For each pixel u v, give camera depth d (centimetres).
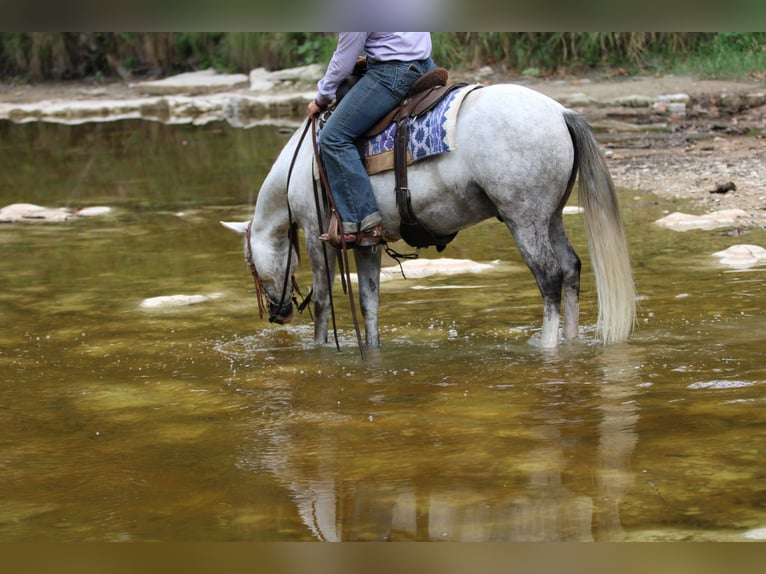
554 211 588
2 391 575
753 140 1293
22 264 917
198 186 1298
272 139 1638
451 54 1900
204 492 421
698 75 1723
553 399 514
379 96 587
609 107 1572
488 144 563
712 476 407
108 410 537
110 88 2244
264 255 667
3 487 435
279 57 2198
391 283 802
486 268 834
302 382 571
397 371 580
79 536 384
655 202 1026
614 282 592
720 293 700
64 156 1583
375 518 387
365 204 593
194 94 2080
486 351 608
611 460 430
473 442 460
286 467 444
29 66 2403
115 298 792
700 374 539
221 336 680
